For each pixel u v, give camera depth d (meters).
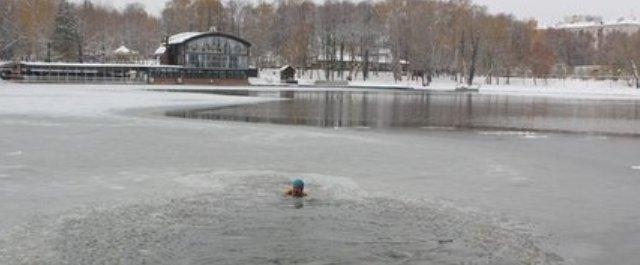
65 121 41.78
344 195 19.88
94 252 14.14
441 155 29.05
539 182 22.70
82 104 57.56
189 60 132.88
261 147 30.67
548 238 15.72
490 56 151.88
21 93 74.94
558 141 36.16
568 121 51.84
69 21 145.12
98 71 124.50
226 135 35.44
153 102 63.84
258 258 13.84
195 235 15.38
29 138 32.41
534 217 17.66
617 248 15.05
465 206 18.80
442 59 148.25
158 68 128.88
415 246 14.82
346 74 167.38
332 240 15.13
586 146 33.75
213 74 133.75
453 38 148.62
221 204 18.42
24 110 49.59
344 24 158.62
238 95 86.62
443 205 18.81
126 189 20.41
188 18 181.62
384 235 15.59
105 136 33.97
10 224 16.19
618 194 20.80
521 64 159.00
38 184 21.03
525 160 28.03
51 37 143.12
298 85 135.00
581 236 15.94
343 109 61.16
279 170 24.20
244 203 18.56
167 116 48.25
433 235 15.70
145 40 178.25
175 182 21.61
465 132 40.81
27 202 18.52
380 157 28.05
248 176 22.81
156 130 37.38
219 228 15.97
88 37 166.62
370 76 163.12
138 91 88.62
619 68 152.50
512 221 17.19
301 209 17.94
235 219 16.80
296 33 156.00
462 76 152.38
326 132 38.44
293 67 148.25
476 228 16.38
